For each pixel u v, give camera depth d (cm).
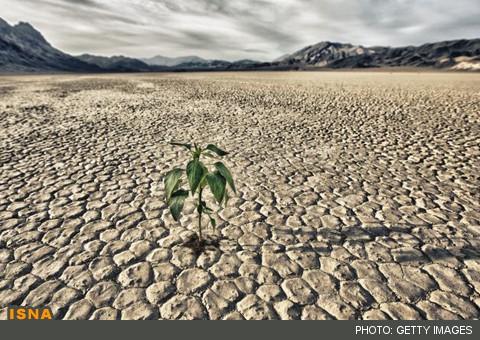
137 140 704
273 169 525
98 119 940
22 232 329
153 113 1055
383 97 1473
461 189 441
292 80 3116
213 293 251
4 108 1121
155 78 3688
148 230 337
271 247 310
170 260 289
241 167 535
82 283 259
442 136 729
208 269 278
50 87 2106
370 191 438
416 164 546
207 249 305
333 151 627
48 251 299
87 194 422
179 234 330
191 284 260
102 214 370
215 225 324
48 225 344
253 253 300
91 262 285
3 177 475
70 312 233
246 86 2220
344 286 258
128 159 568
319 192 435
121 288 255
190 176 236
